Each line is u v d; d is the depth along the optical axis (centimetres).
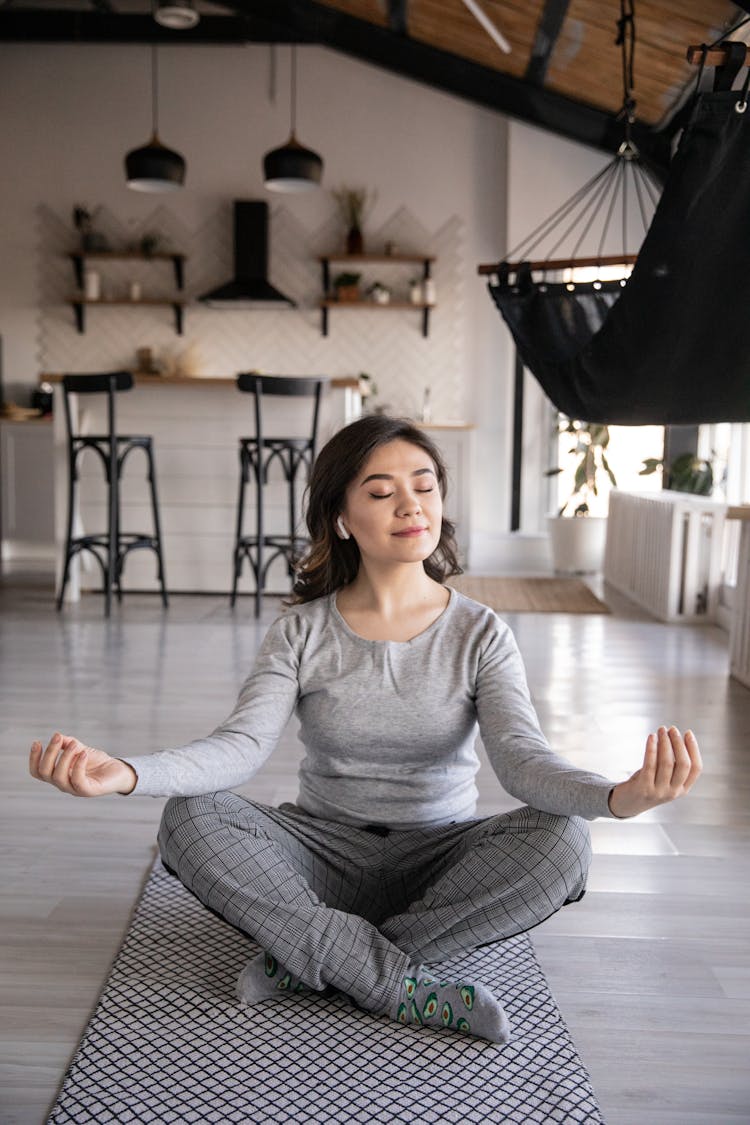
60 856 211
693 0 406
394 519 148
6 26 670
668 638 468
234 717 148
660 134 561
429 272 729
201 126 730
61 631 465
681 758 116
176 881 198
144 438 525
